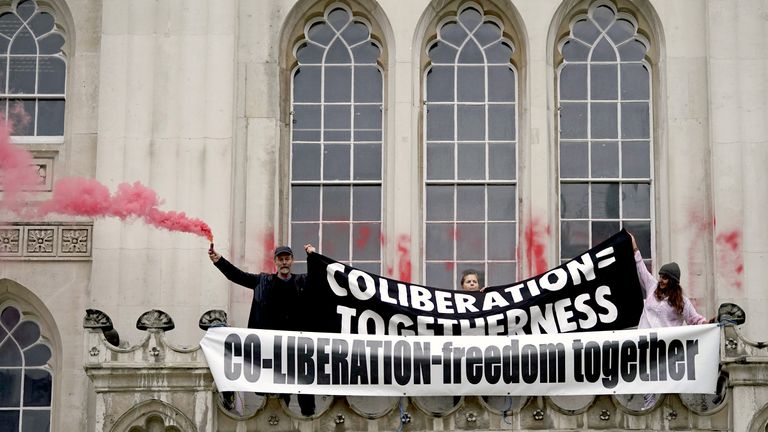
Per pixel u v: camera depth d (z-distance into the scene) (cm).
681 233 2491
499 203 2545
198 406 2225
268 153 2534
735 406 2205
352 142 2567
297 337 2248
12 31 2641
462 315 2291
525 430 2230
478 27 2606
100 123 2492
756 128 2481
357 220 2542
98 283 2436
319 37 2605
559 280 2317
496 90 2584
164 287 2431
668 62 2550
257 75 2559
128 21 2528
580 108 2580
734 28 2517
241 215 2508
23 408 2512
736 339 2228
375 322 2286
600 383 2238
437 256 2530
